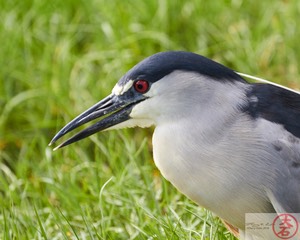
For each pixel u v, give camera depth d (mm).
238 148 9883
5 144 14594
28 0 16078
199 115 10023
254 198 9953
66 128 10711
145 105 10258
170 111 10133
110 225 11734
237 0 15859
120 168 12906
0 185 13359
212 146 9938
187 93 10047
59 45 15484
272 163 9820
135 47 15328
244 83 10289
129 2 15797
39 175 13352
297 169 9797
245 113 9992
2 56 15320
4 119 14734
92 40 15898
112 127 10609
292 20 15484
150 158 13703
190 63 10086
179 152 10062
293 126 9961
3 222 11523
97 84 14914
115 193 12070
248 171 9875
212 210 10289
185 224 11414
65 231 11266
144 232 11031
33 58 15594
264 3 15773
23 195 12258
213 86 10039
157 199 12008
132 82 10281
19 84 15344
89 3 15898
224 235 10930
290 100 10164
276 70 15141
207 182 10023
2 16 15773
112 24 15547
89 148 14070
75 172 12953
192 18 15727
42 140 13938
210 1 15852
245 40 15344
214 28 15648
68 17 16047
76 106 14711
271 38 15320
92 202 12156
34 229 11469
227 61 15383
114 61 15102
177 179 10195
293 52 15203
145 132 14211
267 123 9930
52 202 12750
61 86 14961
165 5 15648
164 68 10102
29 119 14844
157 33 15430
